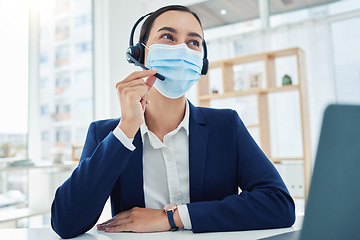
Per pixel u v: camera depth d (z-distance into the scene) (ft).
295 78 11.26
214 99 12.54
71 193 2.41
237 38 12.34
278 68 11.53
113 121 3.22
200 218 2.33
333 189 1.21
